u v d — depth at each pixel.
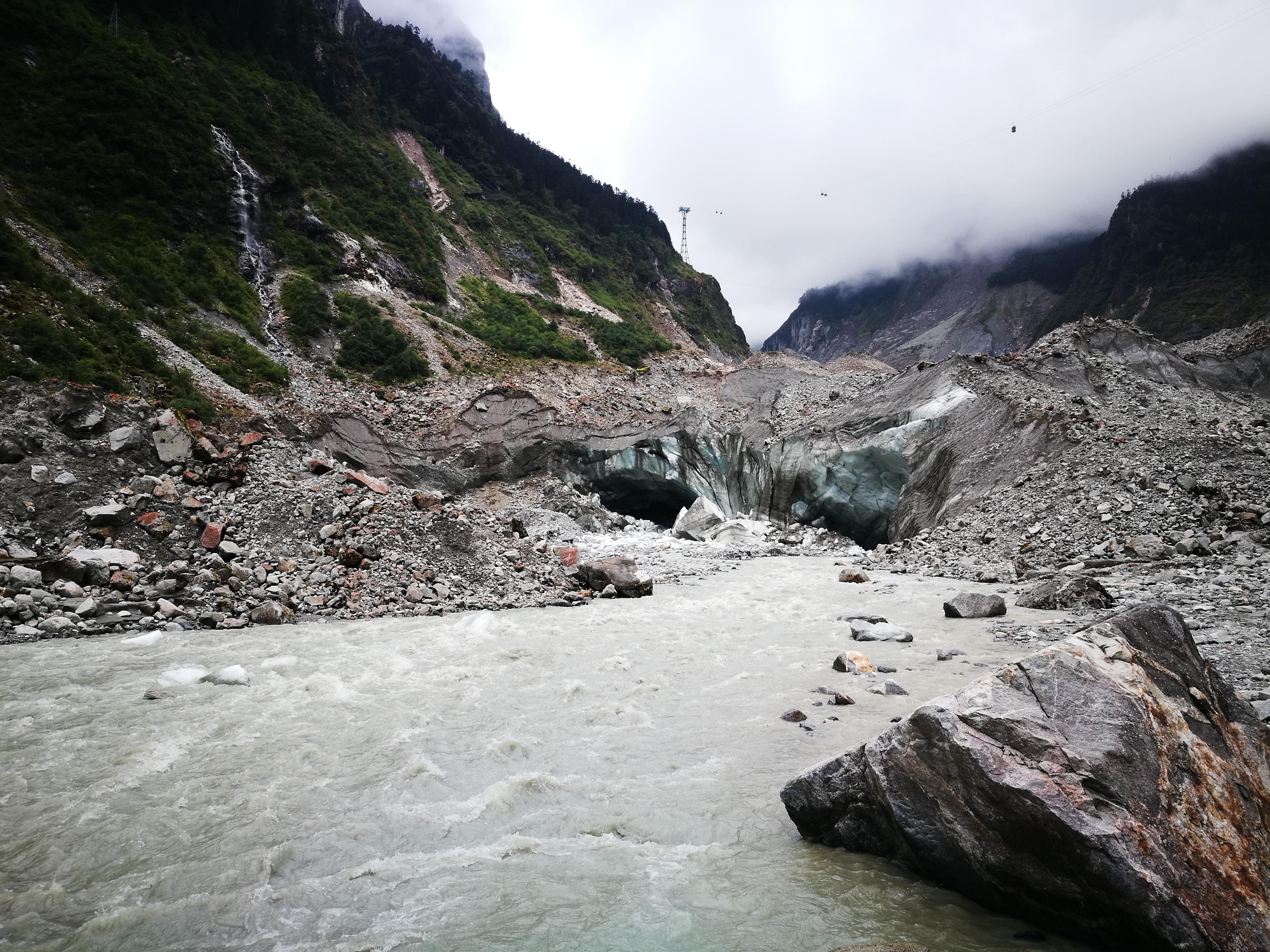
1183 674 4.17
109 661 9.29
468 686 8.23
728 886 3.95
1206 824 3.39
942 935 3.43
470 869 4.19
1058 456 23.11
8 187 35.12
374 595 13.75
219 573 13.10
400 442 33.91
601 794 5.21
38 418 14.24
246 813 4.90
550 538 29.05
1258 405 30.84
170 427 15.59
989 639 10.31
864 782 4.33
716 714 7.07
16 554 11.88
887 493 31.25
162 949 3.43
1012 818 3.52
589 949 3.38
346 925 3.62
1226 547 15.80
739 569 21.67
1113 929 3.23
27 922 3.63
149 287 35.69
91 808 4.95
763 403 44.47
